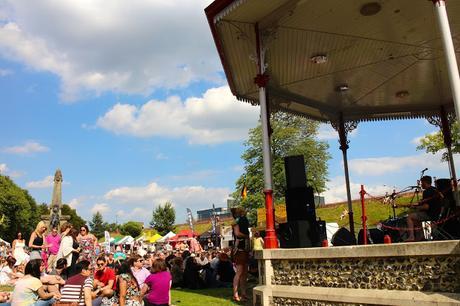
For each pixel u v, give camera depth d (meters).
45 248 11.46
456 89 6.42
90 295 7.29
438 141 19.78
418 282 6.08
